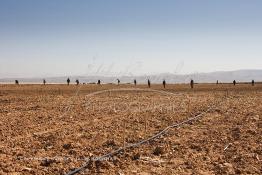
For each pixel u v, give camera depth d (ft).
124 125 67.97
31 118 76.07
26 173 36.81
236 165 40.75
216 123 71.31
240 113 86.28
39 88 185.16
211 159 43.16
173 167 39.78
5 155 43.96
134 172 37.55
